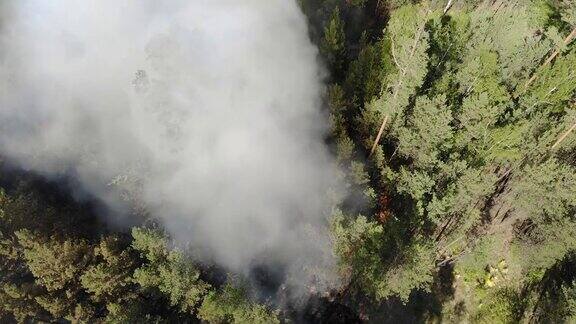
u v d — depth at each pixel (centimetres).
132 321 2308
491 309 3384
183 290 2378
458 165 2756
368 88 3322
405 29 3447
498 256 3519
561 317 3152
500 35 3612
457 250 3394
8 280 2562
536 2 4516
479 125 2916
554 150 3175
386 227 2880
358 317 3164
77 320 2366
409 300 3303
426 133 2770
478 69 3325
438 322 3312
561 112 3488
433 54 3522
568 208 2995
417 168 2981
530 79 3584
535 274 3512
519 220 3500
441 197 2870
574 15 3528
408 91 2802
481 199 3256
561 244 3092
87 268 2498
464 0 4303
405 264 2602
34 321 2520
